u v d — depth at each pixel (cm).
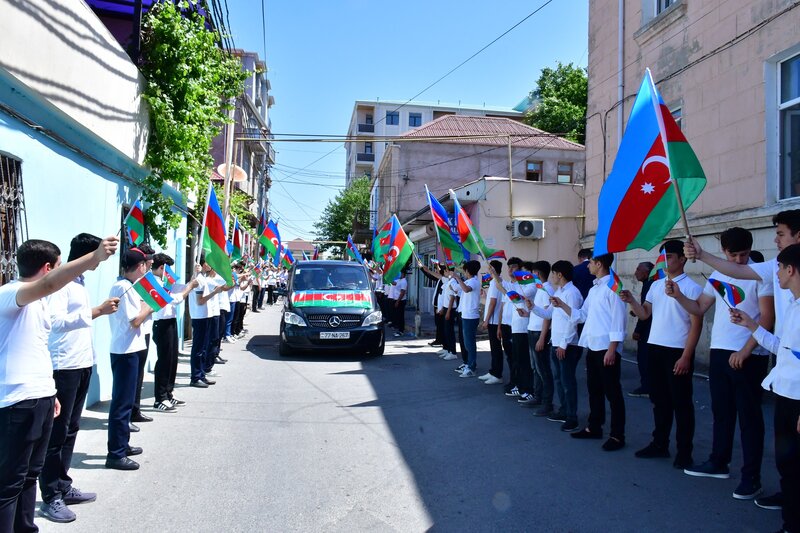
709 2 954
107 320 751
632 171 485
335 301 1152
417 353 1220
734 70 901
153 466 501
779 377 370
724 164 920
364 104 6091
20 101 527
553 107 3053
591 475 488
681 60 1025
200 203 1144
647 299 557
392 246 1202
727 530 386
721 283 425
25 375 319
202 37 932
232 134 1209
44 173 572
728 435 477
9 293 312
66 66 586
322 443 571
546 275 741
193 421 648
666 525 393
